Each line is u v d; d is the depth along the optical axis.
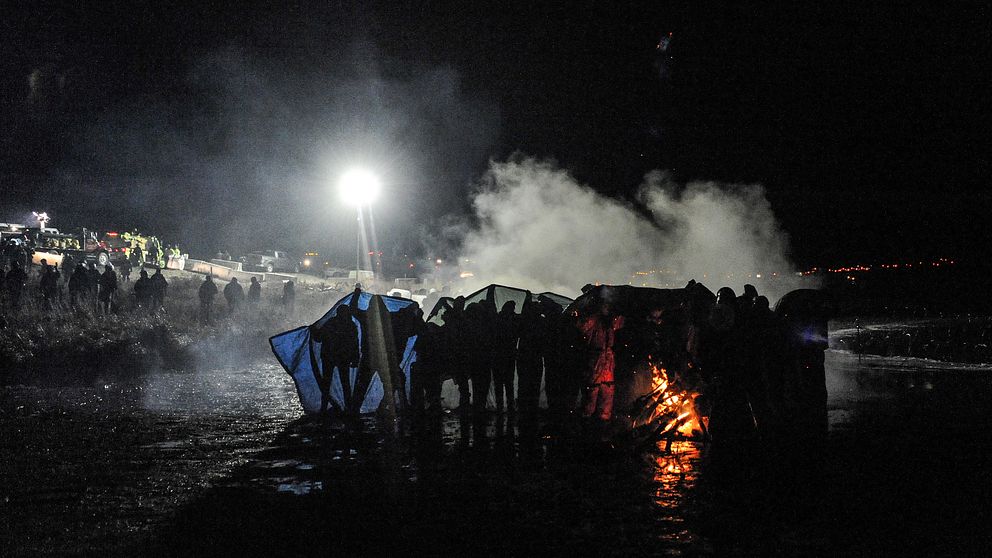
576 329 12.69
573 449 11.00
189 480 9.16
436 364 14.67
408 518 7.66
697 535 7.11
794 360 12.99
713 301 12.25
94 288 29.05
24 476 9.34
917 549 6.73
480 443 11.45
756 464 9.94
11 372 19.03
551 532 7.22
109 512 7.90
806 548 6.75
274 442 11.51
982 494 8.37
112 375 19.95
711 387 11.80
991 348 24.00
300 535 7.18
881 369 20.39
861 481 8.99
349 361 14.16
